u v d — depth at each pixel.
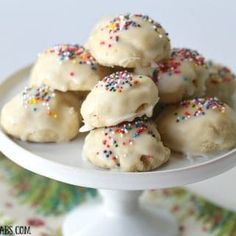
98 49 0.44
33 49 0.67
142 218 0.53
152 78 0.44
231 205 0.56
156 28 0.45
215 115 0.43
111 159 0.41
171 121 0.44
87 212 0.54
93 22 0.64
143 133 0.42
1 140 0.44
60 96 0.45
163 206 0.56
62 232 0.53
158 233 0.52
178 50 0.48
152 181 0.40
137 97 0.41
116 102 0.41
